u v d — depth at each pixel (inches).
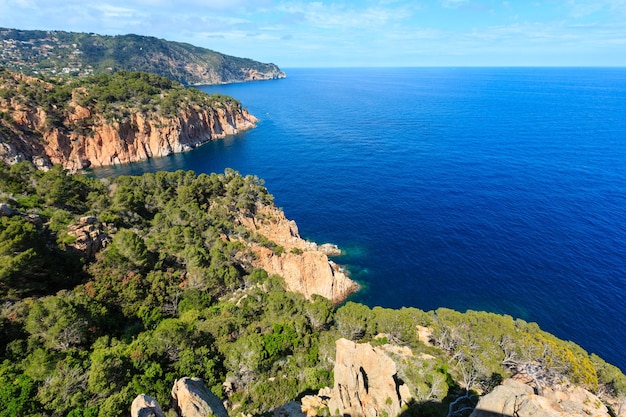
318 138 7194.9
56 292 1739.7
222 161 5994.1
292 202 4156.0
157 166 5944.9
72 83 6963.6
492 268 2810.0
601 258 2842.0
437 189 4377.5
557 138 6505.9
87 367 1171.9
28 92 5836.6
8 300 1594.5
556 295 2485.2
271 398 1235.9
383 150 6131.9
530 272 2731.3
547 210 3695.9
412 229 3444.9
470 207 3853.3
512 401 689.6
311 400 1144.2
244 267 2477.9
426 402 1112.8
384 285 2704.2
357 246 3198.8
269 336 1503.4
